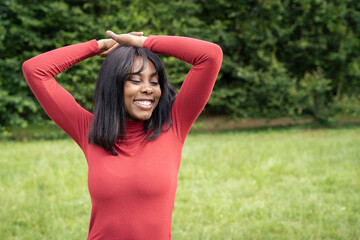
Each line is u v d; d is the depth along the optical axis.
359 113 11.86
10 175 5.54
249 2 11.12
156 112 1.62
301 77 12.49
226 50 11.91
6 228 3.75
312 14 11.12
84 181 5.37
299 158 6.82
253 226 3.88
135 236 1.50
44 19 9.42
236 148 7.75
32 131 11.34
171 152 1.59
